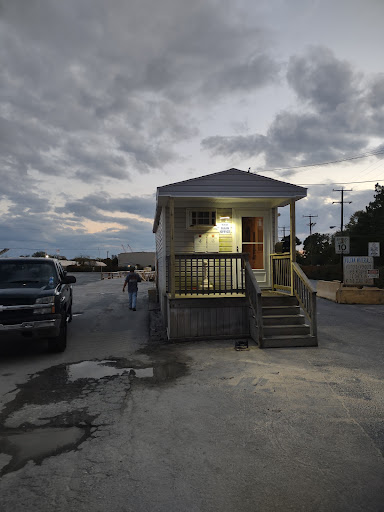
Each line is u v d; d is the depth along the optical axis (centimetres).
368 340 801
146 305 1432
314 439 360
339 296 1466
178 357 680
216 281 970
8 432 384
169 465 316
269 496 272
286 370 588
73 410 441
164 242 975
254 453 334
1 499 270
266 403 453
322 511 255
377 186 3647
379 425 389
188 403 457
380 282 1916
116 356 702
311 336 751
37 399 481
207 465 315
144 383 539
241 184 842
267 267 996
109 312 1260
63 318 736
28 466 316
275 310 812
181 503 265
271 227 1001
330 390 497
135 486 286
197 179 834
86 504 264
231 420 405
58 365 646
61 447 350
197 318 813
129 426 395
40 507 261
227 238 988
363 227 3616
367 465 312
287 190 844
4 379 568
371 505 261
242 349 716
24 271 784
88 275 4106
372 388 504
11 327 651
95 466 315
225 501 267
